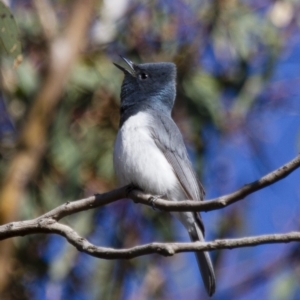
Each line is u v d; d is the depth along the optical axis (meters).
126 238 12.05
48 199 11.74
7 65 12.06
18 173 11.48
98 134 11.92
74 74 12.06
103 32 12.70
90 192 11.69
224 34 12.63
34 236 12.03
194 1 12.68
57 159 11.80
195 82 12.24
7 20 7.32
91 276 12.19
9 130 12.63
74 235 6.22
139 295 12.36
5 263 11.38
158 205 6.70
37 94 11.93
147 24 12.47
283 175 5.84
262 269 12.85
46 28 12.34
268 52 12.71
